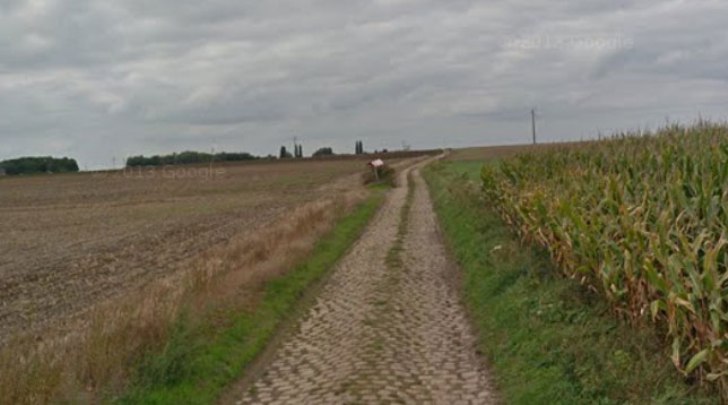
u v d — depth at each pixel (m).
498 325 8.63
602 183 9.14
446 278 13.05
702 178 7.03
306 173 90.31
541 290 8.91
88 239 25.70
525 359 7.05
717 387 5.07
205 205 42.00
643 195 7.60
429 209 29.00
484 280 11.09
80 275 16.75
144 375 7.12
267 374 7.79
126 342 7.73
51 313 12.29
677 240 6.16
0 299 14.06
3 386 6.39
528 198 11.63
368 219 26.05
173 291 10.68
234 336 8.97
